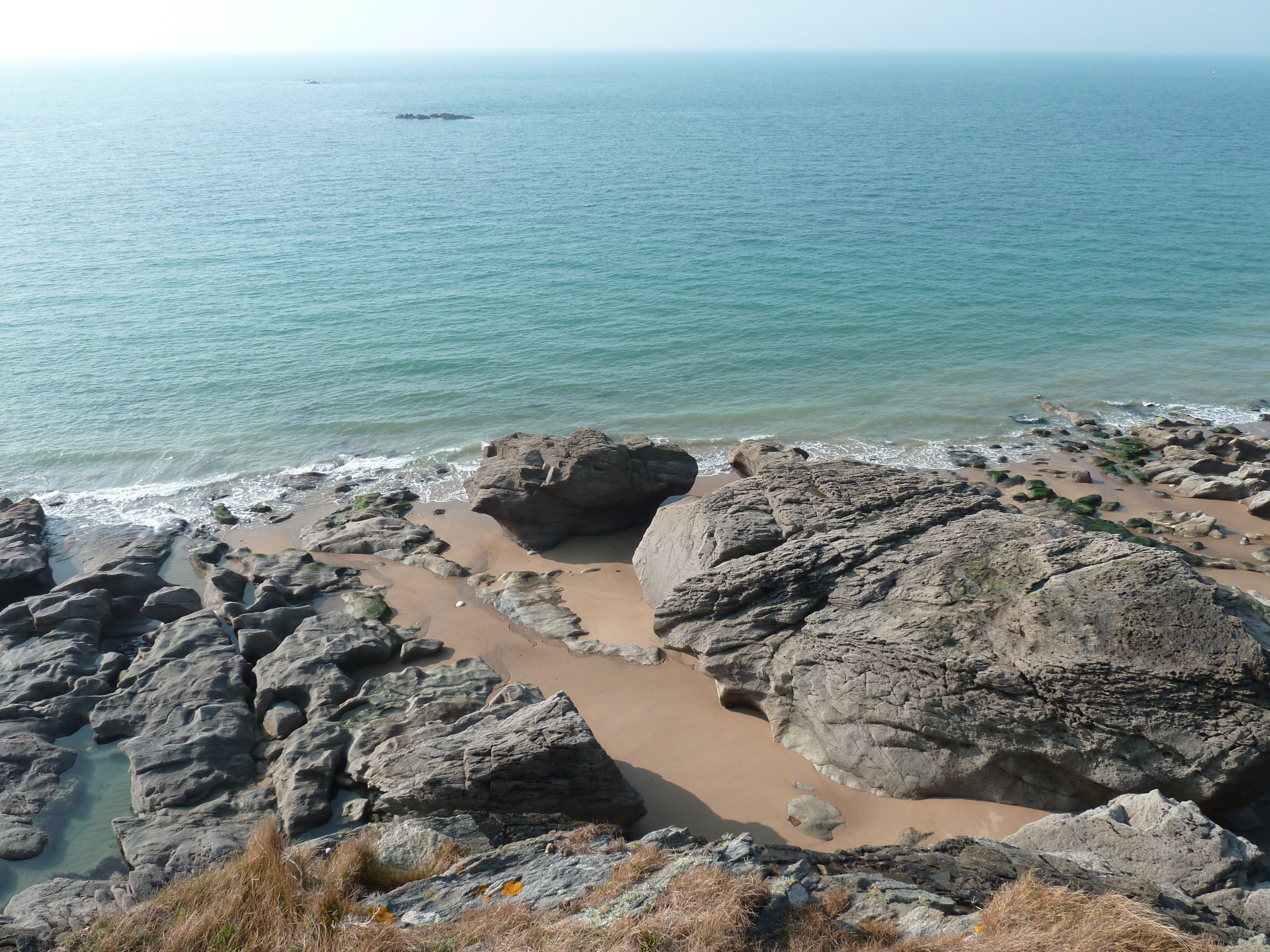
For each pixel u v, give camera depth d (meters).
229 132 168.88
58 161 118.94
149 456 36.56
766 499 24.16
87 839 17.06
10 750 18.91
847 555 20.66
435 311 53.75
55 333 49.03
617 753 19.45
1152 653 15.97
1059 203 87.94
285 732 20.06
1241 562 26.91
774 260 65.88
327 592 26.81
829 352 48.25
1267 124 184.88
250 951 10.32
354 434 38.97
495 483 29.03
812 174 109.44
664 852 12.09
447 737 17.92
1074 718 16.09
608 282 59.81
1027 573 18.56
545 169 113.88
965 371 46.12
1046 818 14.94
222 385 43.03
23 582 26.34
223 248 67.81
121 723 19.92
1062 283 59.91
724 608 21.23
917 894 10.80
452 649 23.75
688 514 25.16
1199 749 15.15
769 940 9.65
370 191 96.00
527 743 16.59
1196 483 32.69
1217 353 48.59
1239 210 83.44
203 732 19.39
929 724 17.22
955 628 17.80
